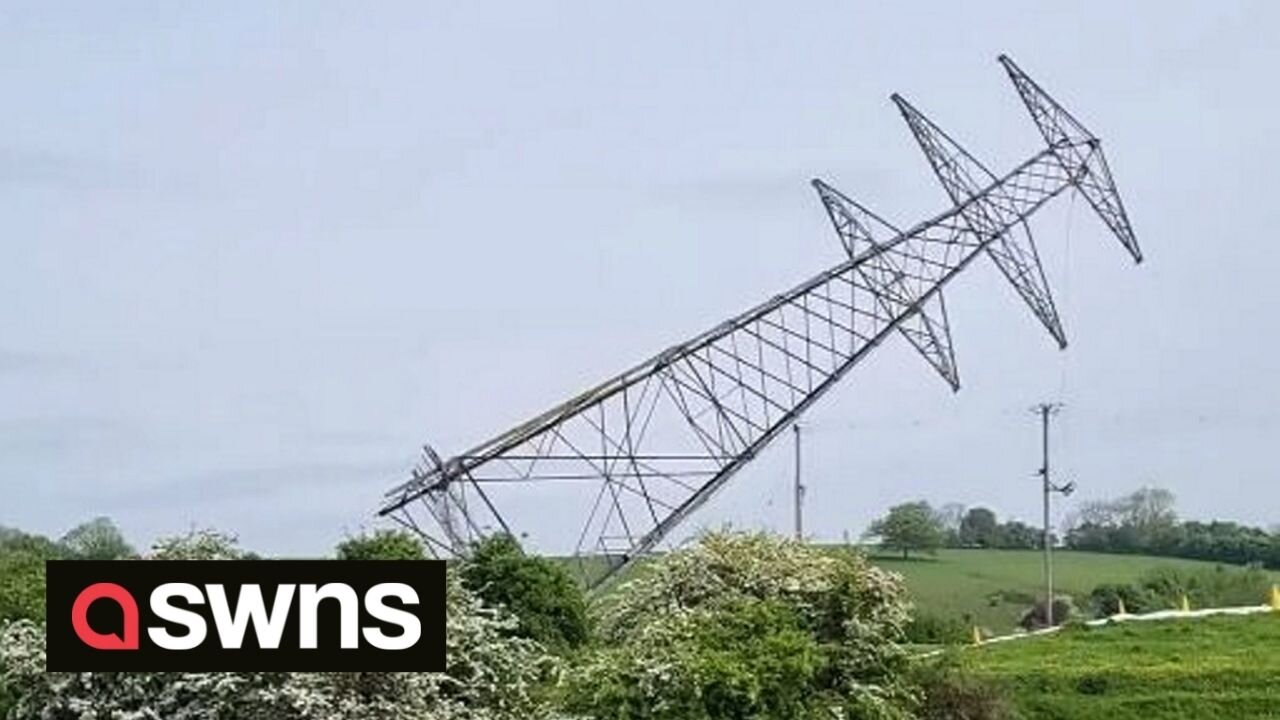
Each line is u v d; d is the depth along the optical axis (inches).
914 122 2287.2
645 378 2015.3
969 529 5036.9
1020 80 2395.4
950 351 2220.7
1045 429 3422.7
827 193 2192.4
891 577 1584.6
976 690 1731.1
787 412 2087.8
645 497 1967.3
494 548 1707.7
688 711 1364.4
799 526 2351.1
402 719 1171.3
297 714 1175.6
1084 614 3501.5
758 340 2100.1
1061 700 1956.2
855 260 2176.4
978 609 3949.3
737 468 2036.2
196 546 1296.8
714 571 1601.9
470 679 1254.3
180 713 1183.6
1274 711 1921.8
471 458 1905.8
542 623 1665.8
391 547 1659.7
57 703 1211.2
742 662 1395.2
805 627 1509.6
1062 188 2399.1
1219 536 5068.9
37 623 1336.1
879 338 2165.4
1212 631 2413.9
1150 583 3954.2
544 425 1937.7
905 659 1537.9
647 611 1609.3
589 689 1381.6
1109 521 5128.0
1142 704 1947.6
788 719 1391.5
